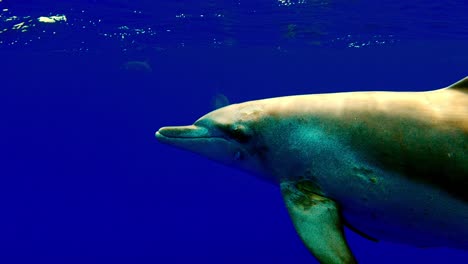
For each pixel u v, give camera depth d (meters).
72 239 29.45
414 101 3.62
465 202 3.33
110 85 65.00
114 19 18.50
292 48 33.06
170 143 4.66
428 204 3.46
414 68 58.44
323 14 19.19
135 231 30.77
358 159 3.65
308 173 3.90
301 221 3.67
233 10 17.83
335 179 3.76
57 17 17.52
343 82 80.44
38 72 44.78
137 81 60.50
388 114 3.62
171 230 30.17
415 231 3.68
